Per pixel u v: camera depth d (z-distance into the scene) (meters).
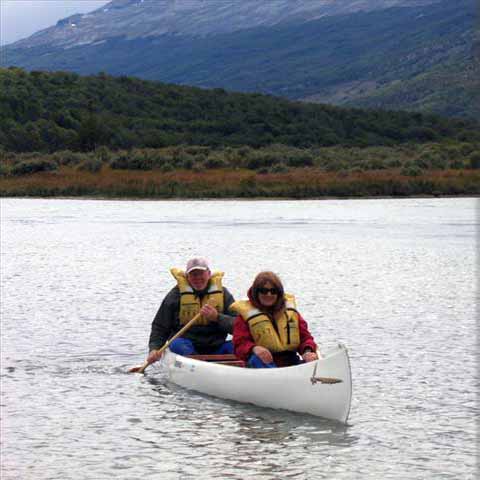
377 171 88.19
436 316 23.94
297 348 15.66
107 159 97.44
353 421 14.66
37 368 18.31
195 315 17.25
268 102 145.62
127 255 38.66
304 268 34.06
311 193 80.25
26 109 124.56
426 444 13.65
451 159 97.88
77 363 18.75
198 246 42.06
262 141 125.44
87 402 15.84
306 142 127.31
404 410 15.28
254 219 58.56
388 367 18.22
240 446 13.55
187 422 14.66
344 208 68.56
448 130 139.38
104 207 71.50
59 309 25.12
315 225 53.62
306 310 25.02
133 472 12.61
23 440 13.91
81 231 50.31
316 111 141.00
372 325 22.70
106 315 24.16
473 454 13.16
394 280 30.78
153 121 130.75
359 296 27.44
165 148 112.69
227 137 127.12
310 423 14.59
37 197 84.25
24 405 15.73
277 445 13.59
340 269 33.84
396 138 134.25
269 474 12.52
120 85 144.50
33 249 41.34
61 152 102.19
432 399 15.91
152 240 45.09
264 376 15.16
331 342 20.70
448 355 19.27
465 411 15.19
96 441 13.80
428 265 34.94
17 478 12.40
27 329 22.27
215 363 16.05
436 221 56.19
